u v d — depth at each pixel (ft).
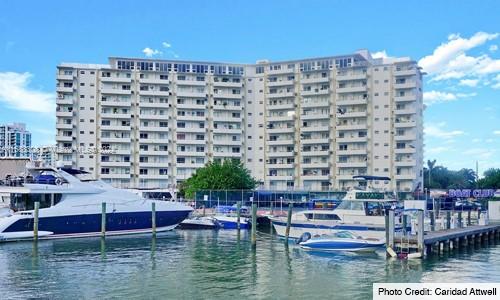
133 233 176.45
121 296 84.53
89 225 164.66
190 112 392.88
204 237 176.24
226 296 85.15
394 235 125.29
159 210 183.62
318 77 387.14
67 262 117.60
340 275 103.50
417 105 372.99
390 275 103.71
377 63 400.47
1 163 180.75
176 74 391.86
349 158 377.50
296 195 300.81
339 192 304.91
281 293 87.61
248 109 403.75
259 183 377.71
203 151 392.06
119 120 380.78
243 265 115.24
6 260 119.85
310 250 139.13
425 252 125.90
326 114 383.24
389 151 367.25
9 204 156.56
